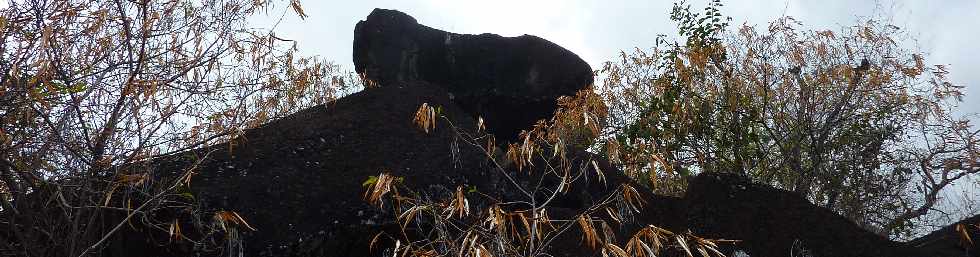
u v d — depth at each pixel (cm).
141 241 494
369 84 819
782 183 860
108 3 528
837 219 557
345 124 589
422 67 837
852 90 889
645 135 849
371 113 605
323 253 504
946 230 623
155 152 520
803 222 553
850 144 865
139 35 529
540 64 823
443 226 445
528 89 816
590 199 584
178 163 524
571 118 573
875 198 838
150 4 528
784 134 892
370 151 569
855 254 540
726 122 873
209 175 521
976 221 608
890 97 889
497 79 822
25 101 476
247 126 571
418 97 638
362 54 864
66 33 514
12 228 485
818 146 869
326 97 756
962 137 871
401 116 611
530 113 821
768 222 551
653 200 572
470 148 596
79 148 496
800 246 540
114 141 503
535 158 600
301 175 537
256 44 568
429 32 851
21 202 489
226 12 557
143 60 521
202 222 487
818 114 887
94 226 496
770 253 537
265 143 561
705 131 874
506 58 827
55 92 483
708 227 547
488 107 822
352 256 517
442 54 838
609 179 603
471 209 541
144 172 499
